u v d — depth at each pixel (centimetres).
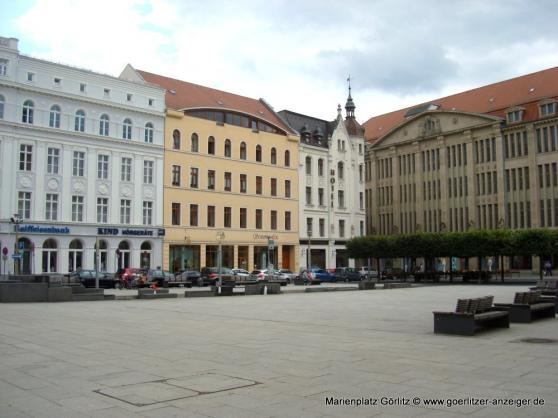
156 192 5616
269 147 6731
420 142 8431
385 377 923
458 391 822
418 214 8375
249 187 6469
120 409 736
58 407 750
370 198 9194
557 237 5409
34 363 1069
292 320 1872
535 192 6994
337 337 1426
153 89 5653
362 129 8044
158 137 5669
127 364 1055
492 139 7525
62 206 4969
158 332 1548
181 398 791
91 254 5106
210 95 6619
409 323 1761
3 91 4678
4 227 4609
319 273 5906
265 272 5431
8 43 4728
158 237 5578
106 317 1989
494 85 8212
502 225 7256
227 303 2723
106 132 5309
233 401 773
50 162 4931
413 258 6631
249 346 1276
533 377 917
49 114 4934
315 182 7250
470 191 7700
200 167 6012
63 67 5028
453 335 1447
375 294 3512
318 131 7431
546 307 1828
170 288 4500
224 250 6172
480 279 5644
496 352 1169
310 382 889
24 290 2764
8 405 762
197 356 1141
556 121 6862
